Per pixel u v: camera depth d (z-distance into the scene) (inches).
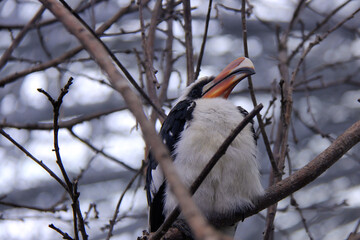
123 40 516.4
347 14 492.7
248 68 197.0
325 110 542.0
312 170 173.9
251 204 179.3
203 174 133.6
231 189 177.0
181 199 68.7
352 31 378.3
